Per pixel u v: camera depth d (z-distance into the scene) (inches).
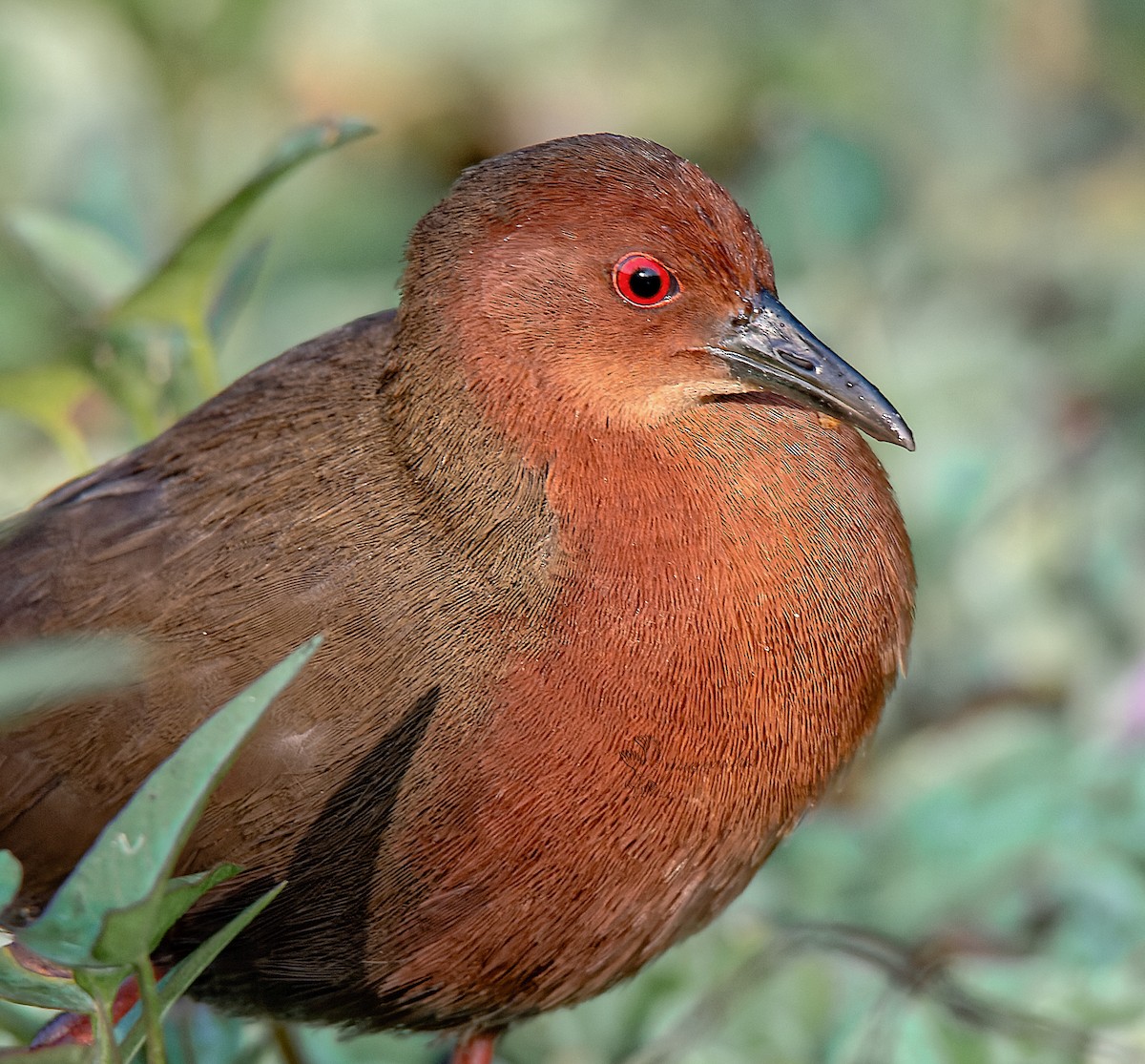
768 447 79.5
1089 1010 80.3
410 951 79.4
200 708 79.3
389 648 79.2
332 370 79.8
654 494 79.4
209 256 80.0
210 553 79.4
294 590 79.4
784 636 79.4
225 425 79.7
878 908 81.1
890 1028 80.3
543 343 79.4
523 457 79.4
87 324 80.5
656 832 79.3
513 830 79.1
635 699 79.1
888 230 84.1
